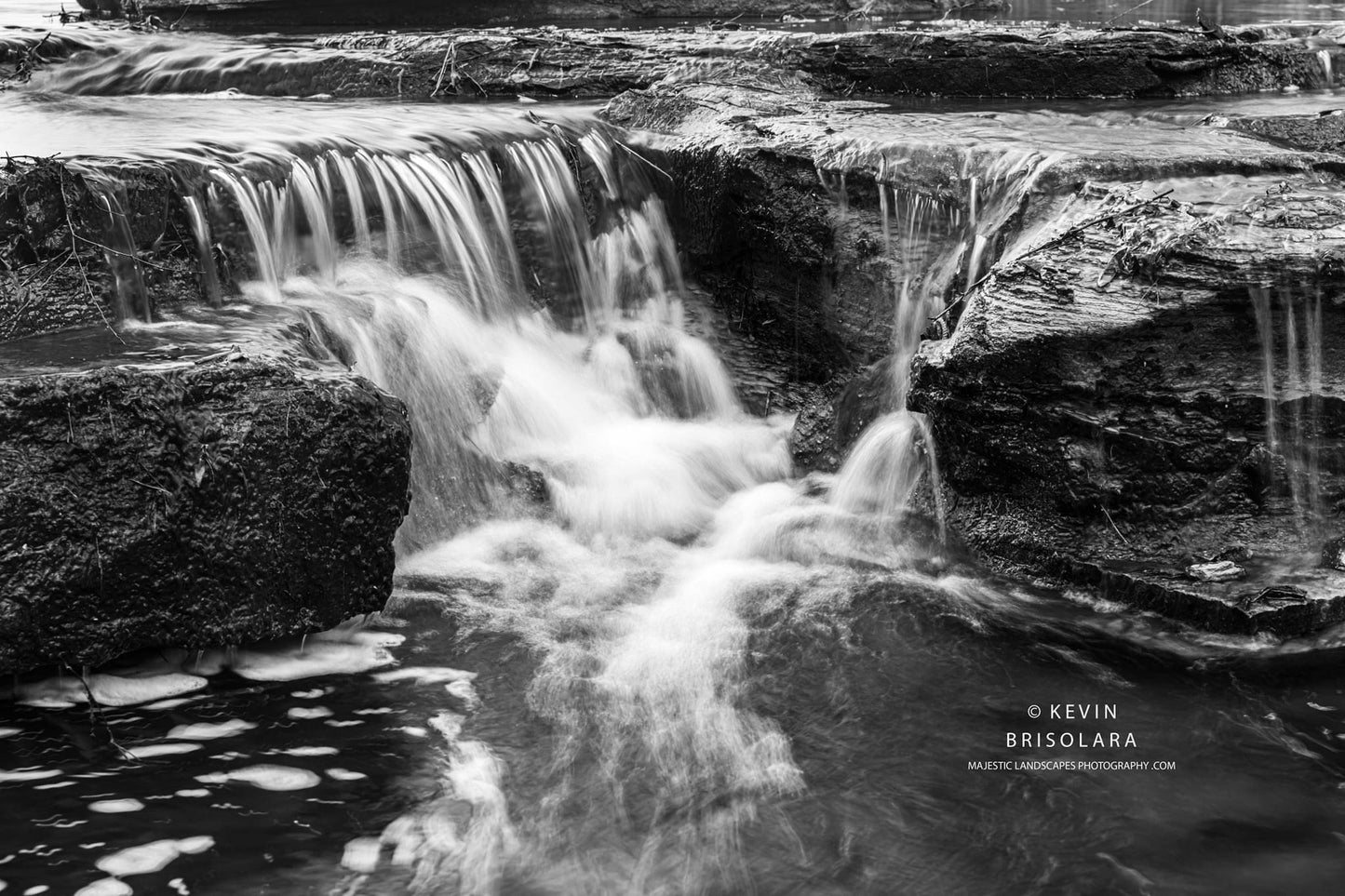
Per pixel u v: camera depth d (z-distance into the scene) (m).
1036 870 4.56
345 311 7.23
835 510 7.57
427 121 9.09
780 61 10.89
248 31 13.48
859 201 8.13
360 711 5.42
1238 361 6.48
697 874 4.52
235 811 4.72
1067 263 6.70
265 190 7.47
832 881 4.50
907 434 7.51
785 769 5.13
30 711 5.31
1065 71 10.68
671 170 9.27
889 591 6.63
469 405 7.62
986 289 6.75
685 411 8.73
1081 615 6.37
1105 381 6.50
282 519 5.59
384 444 5.82
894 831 4.77
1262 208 6.74
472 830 4.70
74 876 4.33
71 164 6.52
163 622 5.43
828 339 8.42
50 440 5.22
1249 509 6.60
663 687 5.71
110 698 5.42
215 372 5.55
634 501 7.45
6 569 5.11
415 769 5.04
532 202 8.79
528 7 14.54
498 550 6.96
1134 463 6.55
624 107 9.88
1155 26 11.38
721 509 7.67
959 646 6.10
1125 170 7.29
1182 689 5.72
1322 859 4.62
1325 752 5.28
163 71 11.17
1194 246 6.45
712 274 9.13
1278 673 5.83
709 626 6.26
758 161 8.57
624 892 4.42
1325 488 6.59
